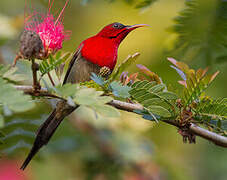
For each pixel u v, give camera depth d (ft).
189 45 22.07
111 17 37.32
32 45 15.89
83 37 38.55
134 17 35.17
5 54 34.63
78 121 34.63
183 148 37.91
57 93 14.80
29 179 33.71
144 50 33.88
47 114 24.56
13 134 23.47
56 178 34.83
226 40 21.53
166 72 29.84
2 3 41.93
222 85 31.71
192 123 19.90
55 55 16.47
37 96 16.34
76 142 34.22
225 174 38.04
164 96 18.13
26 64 18.21
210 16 21.35
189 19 21.63
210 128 19.86
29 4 27.94
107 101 14.87
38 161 28.09
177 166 34.37
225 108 18.71
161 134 36.70
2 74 16.63
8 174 28.40
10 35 35.35
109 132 35.04
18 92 13.33
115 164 33.78
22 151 23.56
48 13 17.75
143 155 33.83
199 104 19.02
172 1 31.37
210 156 38.78
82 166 34.45
